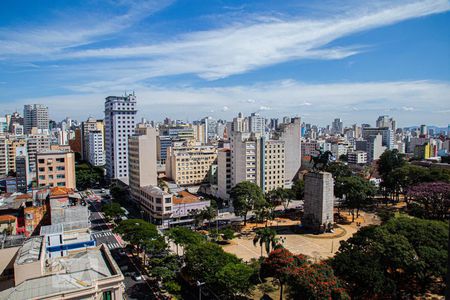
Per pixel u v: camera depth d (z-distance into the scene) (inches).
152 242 3705.7
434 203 5088.6
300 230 5226.4
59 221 3656.5
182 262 3646.7
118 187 7706.7
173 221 5684.1
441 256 2859.3
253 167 7121.1
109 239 4879.4
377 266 2765.7
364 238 3326.8
